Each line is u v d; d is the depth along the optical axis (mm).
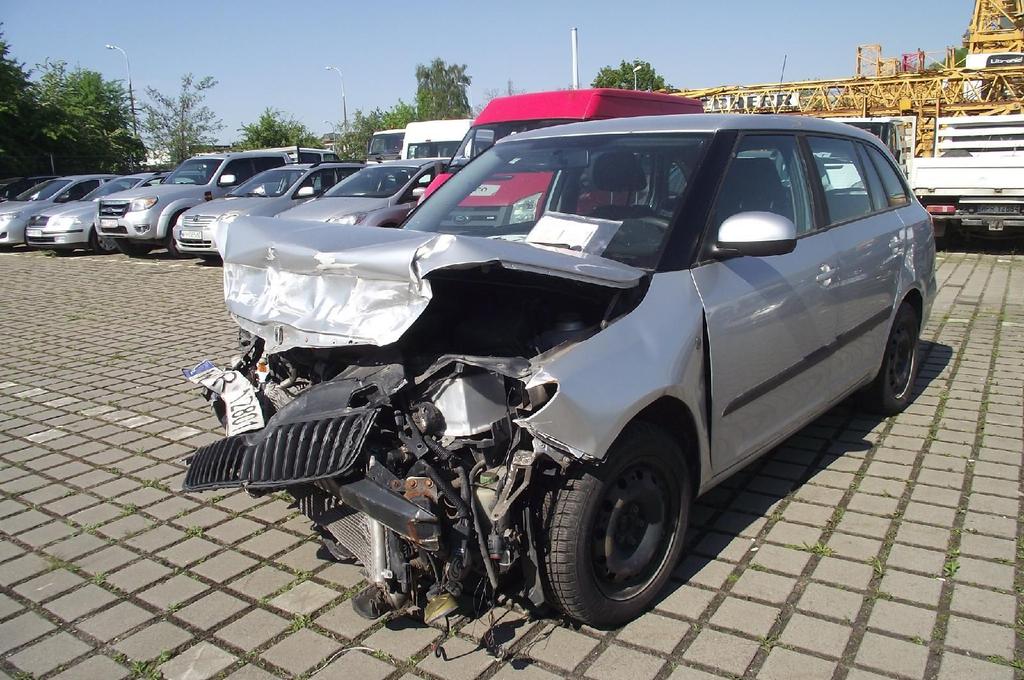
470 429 2969
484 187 4457
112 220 16328
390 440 3055
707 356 3410
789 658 3033
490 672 3006
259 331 3451
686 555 3787
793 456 4887
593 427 2869
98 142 39469
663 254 3459
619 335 3102
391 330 2943
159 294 11977
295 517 4336
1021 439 5070
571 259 3062
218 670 3088
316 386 3275
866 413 5555
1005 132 15383
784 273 3936
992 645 3062
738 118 4199
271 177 15969
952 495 4316
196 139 43656
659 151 3982
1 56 35438
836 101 24328
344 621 3365
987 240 14883
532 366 2932
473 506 2891
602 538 3115
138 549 4039
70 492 4730
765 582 3541
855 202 4945
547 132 4719
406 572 2992
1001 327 8117
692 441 3457
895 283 5133
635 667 3006
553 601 3104
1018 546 3777
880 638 3131
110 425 5895
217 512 4426
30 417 6141
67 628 3395
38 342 8828
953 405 5734
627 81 53938
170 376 7195
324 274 3219
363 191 12797
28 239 17875
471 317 3354
